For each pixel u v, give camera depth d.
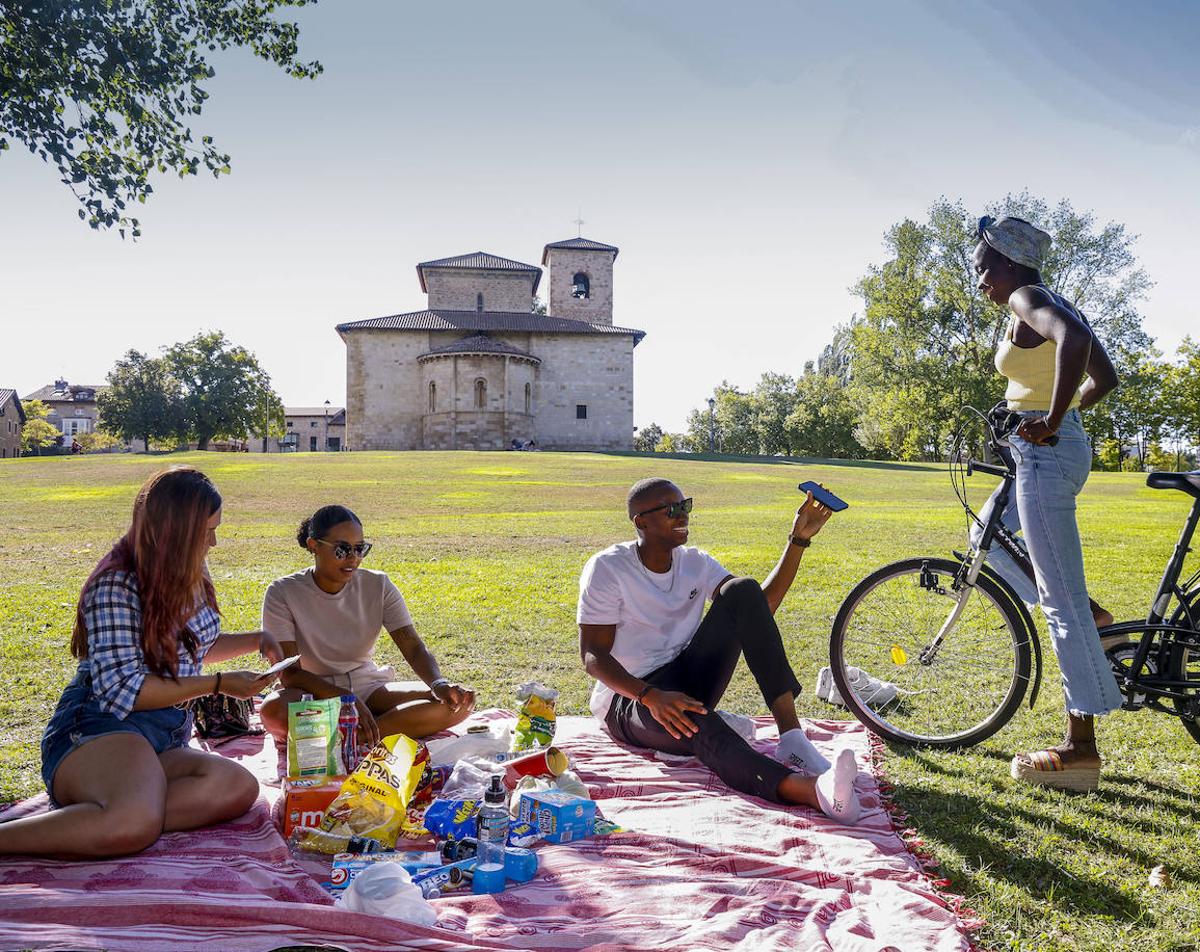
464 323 58.19
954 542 13.70
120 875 2.66
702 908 2.61
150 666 3.05
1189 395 60.66
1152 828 3.43
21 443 91.06
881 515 18.47
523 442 54.47
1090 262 48.66
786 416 86.25
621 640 4.15
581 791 3.46
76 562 12.02
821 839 3.13
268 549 13.17
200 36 8.70
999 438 4.20
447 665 6.28
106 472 30.17
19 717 4.99
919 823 3.42
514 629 7.47
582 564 11.64
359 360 57.31
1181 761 4.23
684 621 4.17
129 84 8.21
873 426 62.12
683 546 4.32
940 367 50.78
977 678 4.66
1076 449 3.85
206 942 2.22
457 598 8.95
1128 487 28.34
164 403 71.50
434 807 3.24
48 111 7.70
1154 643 3.95
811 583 9.73
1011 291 3.98
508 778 3.60
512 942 2.38
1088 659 3.76
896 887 2.74
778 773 3.52
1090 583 9.27
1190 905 2.77
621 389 59.31
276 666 3.24
